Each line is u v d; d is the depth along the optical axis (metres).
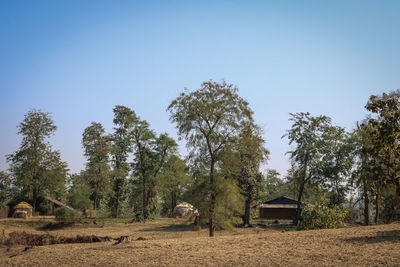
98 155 72.31
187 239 22.75
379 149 28.16
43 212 64.06
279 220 64.00
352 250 13.86
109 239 27.20
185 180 68.44
